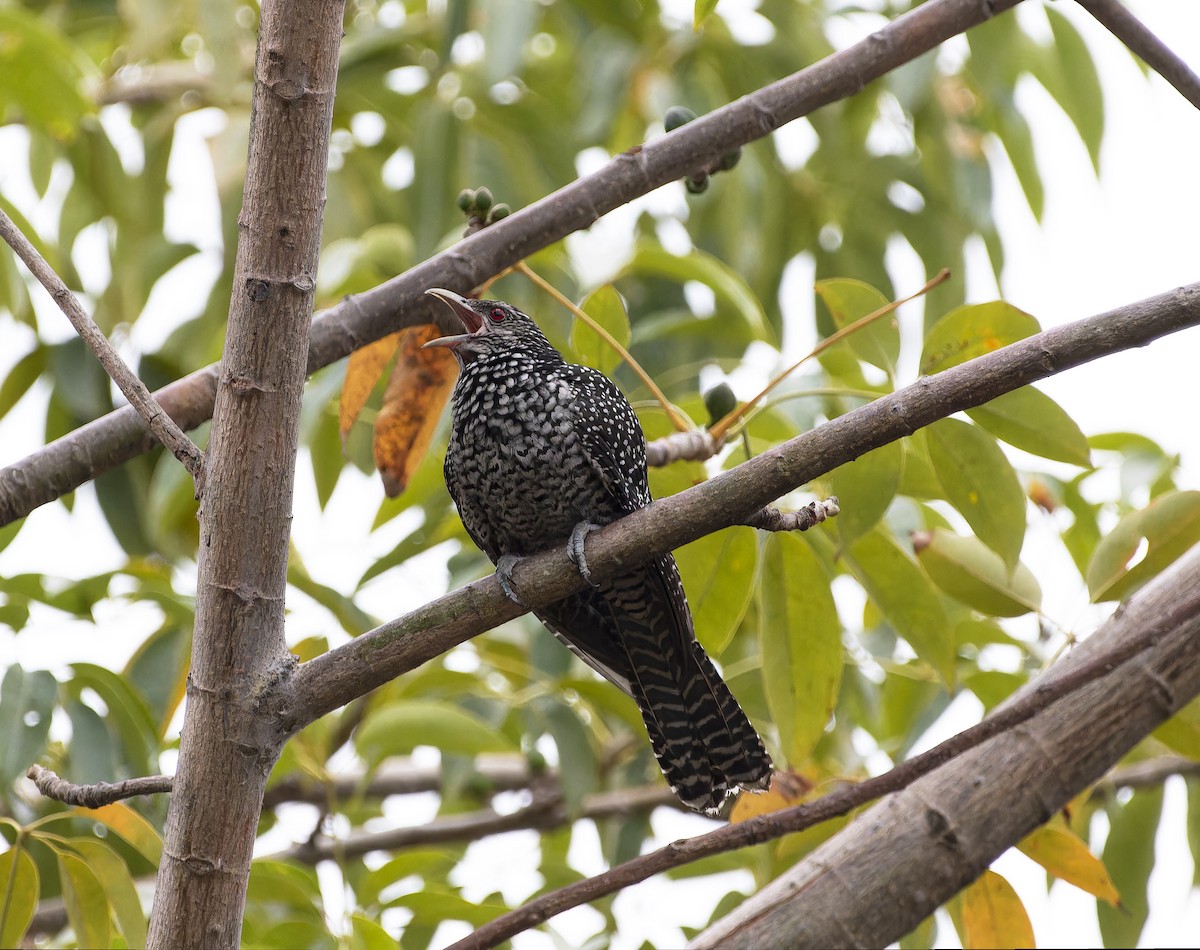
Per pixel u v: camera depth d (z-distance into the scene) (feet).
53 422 41.68
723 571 29.43
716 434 29.07
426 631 21.88
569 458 29.40
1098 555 29.50
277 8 21.38
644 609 29.04
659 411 32.78
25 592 33.68
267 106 21.35
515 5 40.40
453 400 31.30
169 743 35.91
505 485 30.12
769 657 30.17
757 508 21.79
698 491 22.04
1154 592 27.78
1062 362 21.01
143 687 35.53
